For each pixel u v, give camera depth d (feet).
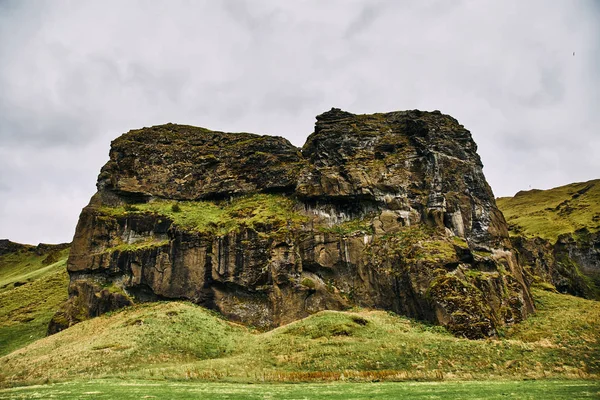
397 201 269.85
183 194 311.68
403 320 214.90
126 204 302.66
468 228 261.85
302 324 205.77
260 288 236.84
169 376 142.92
